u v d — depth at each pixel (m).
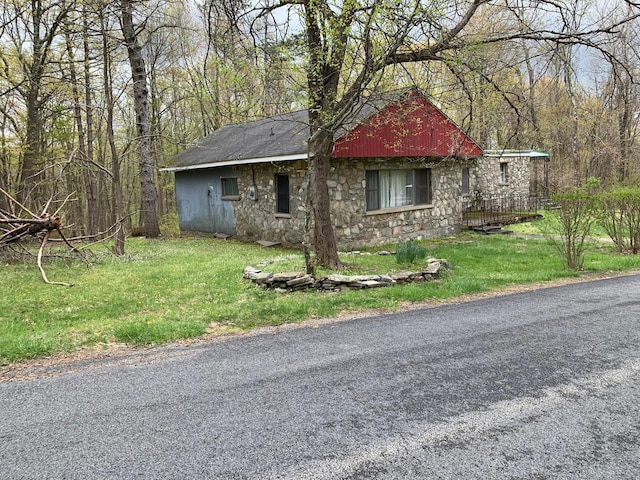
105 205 24.95
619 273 8.95
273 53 7.17
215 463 2.54
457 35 7.15
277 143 12.72
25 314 5.95
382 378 3.71
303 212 12.31
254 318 5.64
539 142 25.02
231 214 15.27
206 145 17.17
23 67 14.55
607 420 2.98
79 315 5.94
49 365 4.11
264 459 2.58
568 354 4.21
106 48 11.05
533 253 11.39
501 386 3.52
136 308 6.27
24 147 14.16
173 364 4.11
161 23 17.66
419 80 9.46
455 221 15.43
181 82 21.95
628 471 2.44
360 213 12.43
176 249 12.59
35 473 2.47
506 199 22.22
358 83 7.13
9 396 3.45
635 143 23.23
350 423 2.98
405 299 6.62
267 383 3.64
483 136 21.58
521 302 6.41
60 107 14.52
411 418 3.04
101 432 2.91
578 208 9.28
